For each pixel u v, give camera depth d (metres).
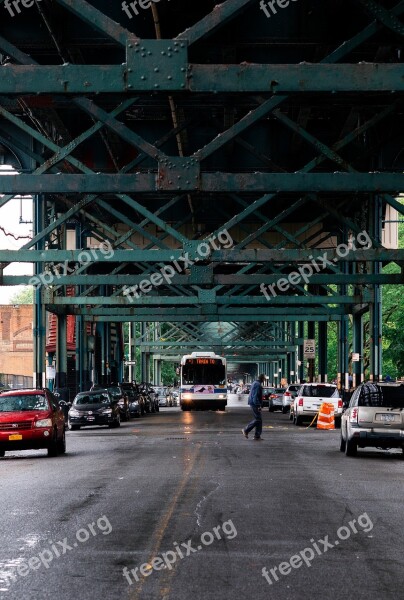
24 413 26.62
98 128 28.95
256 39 26.02
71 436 38.50
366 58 28.77
